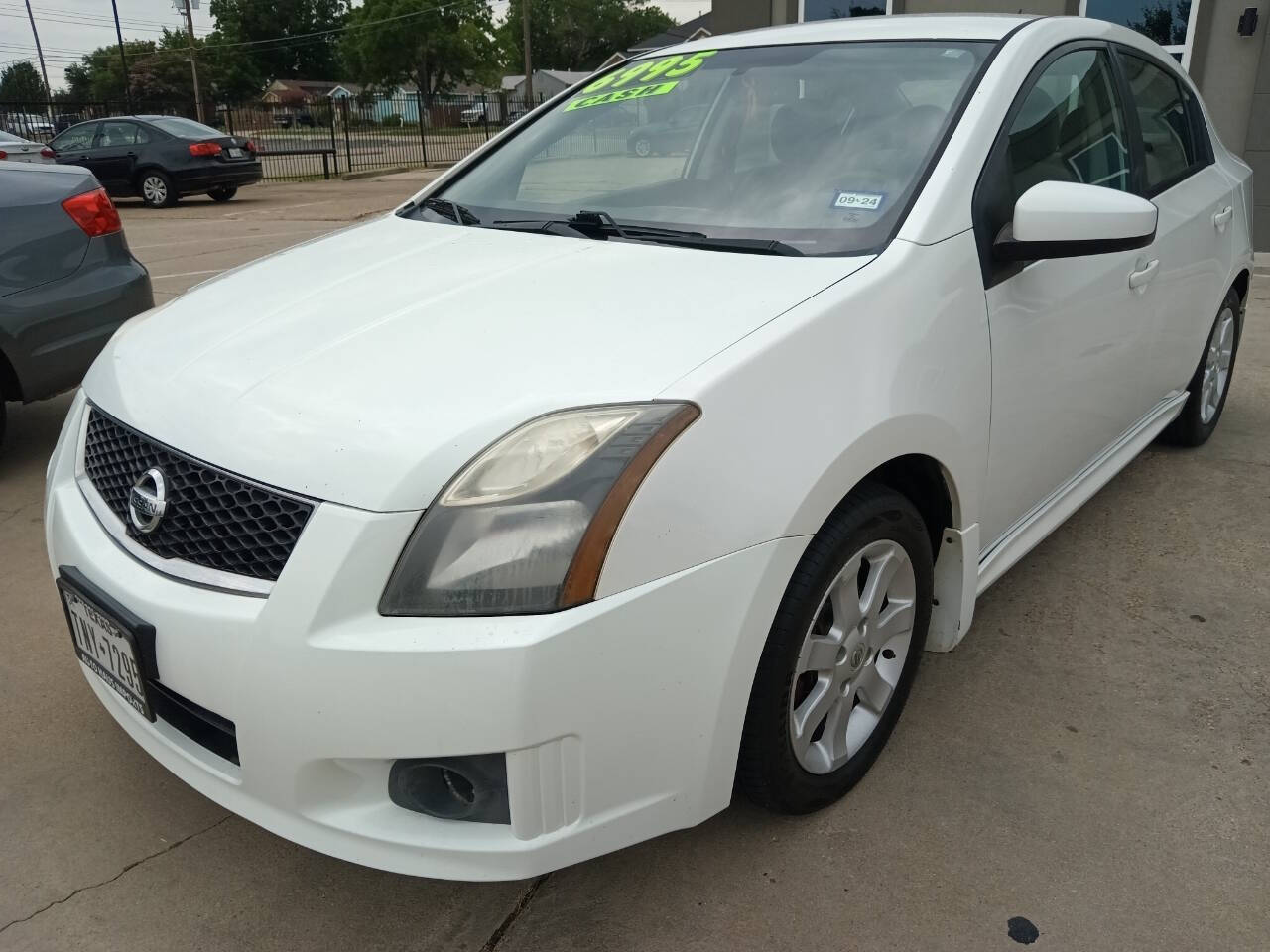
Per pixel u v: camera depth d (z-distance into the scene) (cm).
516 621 150
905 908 187
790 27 299
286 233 1120
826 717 204
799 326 179
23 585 313
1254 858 199
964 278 211
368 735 152
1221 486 383
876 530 195
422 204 291
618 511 153
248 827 211
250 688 156
